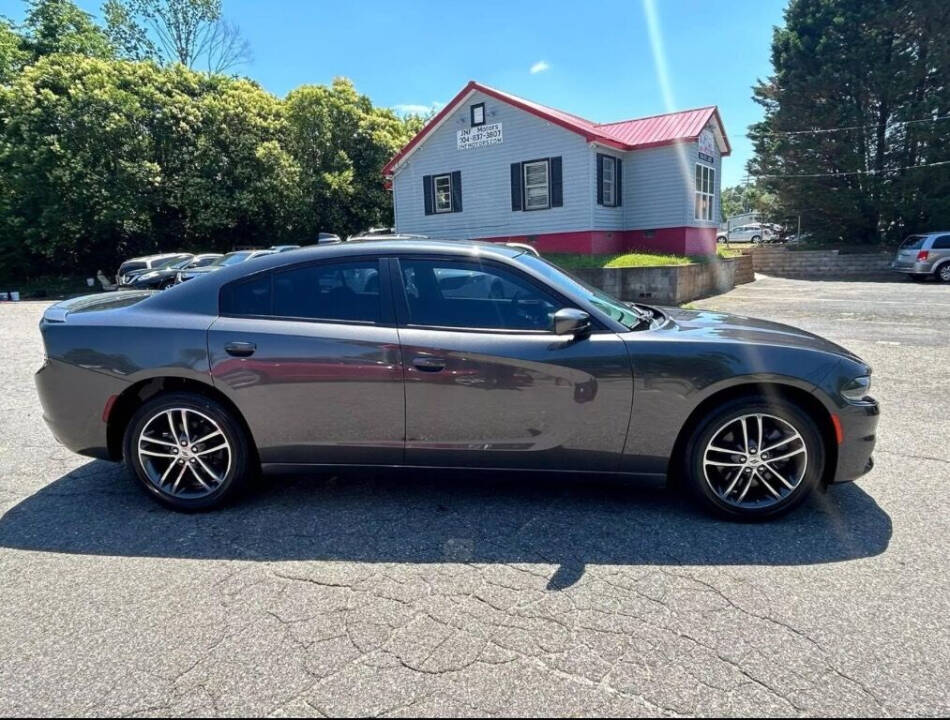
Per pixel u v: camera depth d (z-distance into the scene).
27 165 20.36
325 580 2.59
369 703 1.88
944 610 2.30
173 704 1.89
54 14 26.77
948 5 20.06
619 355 2.98
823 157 22.84
